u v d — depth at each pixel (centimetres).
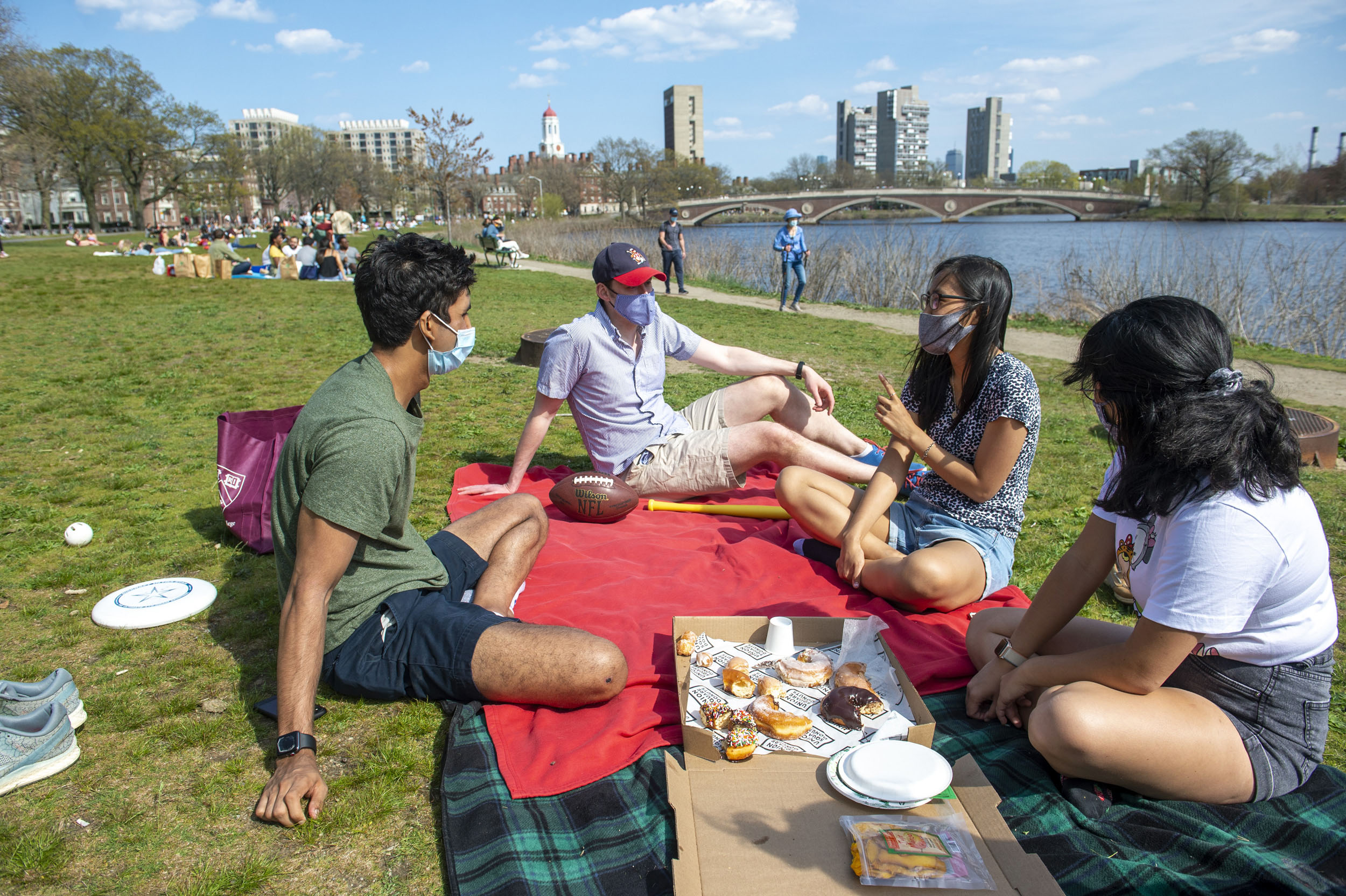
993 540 324
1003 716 241
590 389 435
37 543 401
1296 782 201
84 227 8012
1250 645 192
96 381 789
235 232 5719
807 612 317
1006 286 304
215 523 432
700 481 438
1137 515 187
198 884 193
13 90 4747
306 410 237
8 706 235
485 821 206
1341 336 1266
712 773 213
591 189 10450
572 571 351
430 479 508
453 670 248
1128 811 207
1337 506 484
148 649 304
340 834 211
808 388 473
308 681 228
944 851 180
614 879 189
